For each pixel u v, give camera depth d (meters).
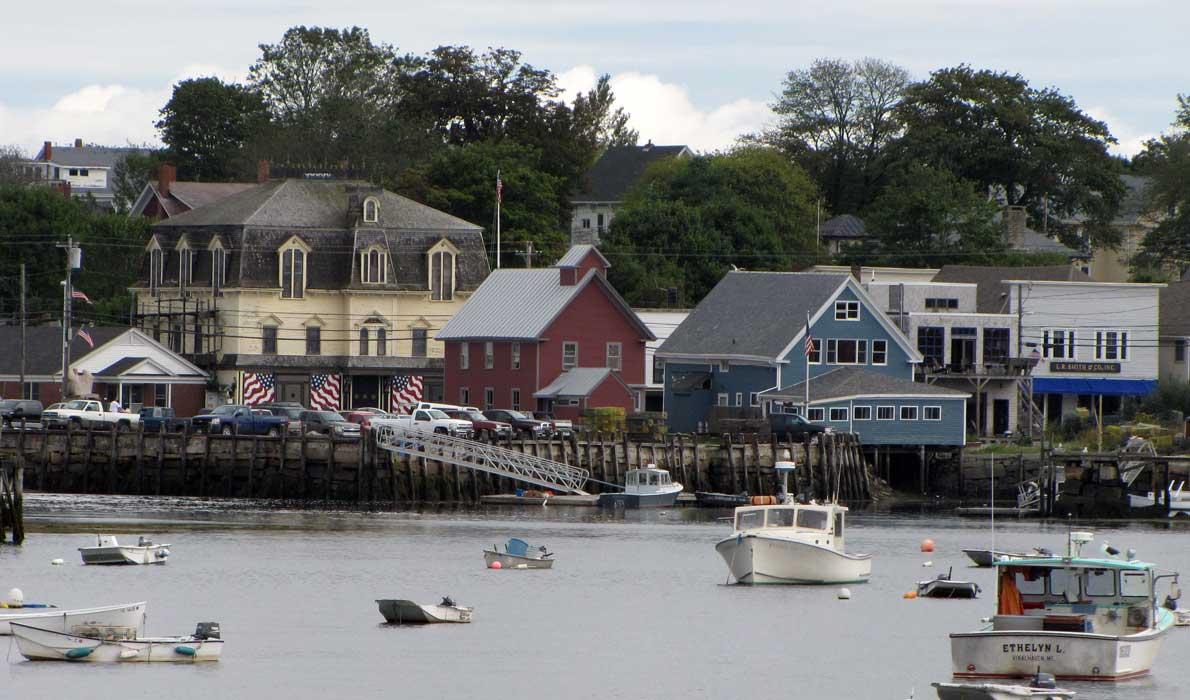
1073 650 197.00
